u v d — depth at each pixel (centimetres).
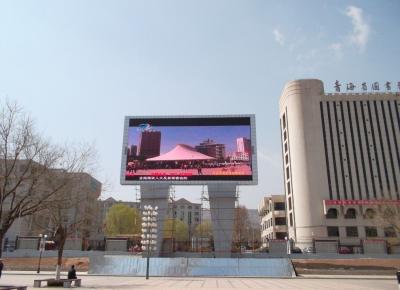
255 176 4225
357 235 6912
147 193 4338
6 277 3070
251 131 4394
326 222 7038
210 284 2561
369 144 7531
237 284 2575
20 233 5691
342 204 7012
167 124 4484
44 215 3047
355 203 7025
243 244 6078
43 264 4031
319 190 7169
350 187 7294
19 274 3425
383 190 7262
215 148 4356
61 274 3462
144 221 3225
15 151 1919
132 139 4459
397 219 5781
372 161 7438
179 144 4403
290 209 7844
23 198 1886
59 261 2425
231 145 4353
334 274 3669
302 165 7325
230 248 4094
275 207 9112
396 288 2261
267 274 3494
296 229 7212
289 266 3522
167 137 4434
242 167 4262
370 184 7312
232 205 4212
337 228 7000
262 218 10775
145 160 4362
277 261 3572
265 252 4788
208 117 4481
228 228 4147
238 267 3541
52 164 2203
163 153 4378
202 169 4288
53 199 2239
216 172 4266
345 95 7775
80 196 2764
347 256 4244
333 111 7694
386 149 7494
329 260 4034
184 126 4466
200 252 4309
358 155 7469
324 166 7319
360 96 7794
